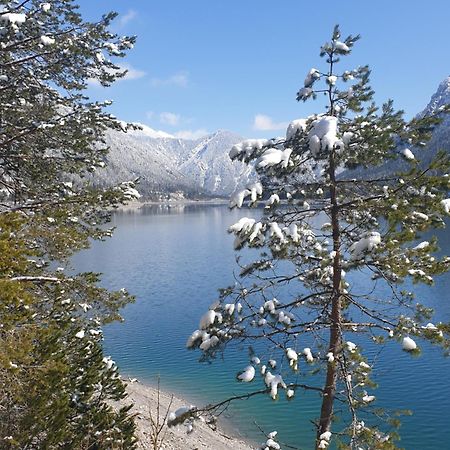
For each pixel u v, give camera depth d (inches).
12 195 418.6
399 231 268.5
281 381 268.1
